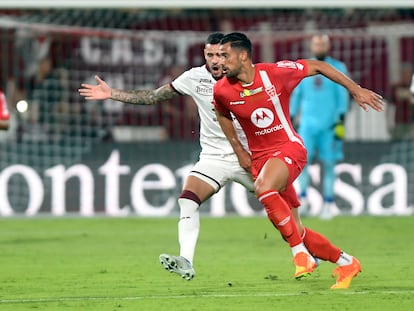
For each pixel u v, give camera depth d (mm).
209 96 30984
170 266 28625
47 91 65500
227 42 27844
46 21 67875
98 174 59938
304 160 29078
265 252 42000
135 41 67750
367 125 64625
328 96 54125
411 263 37594
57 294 29547
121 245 45219
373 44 68188
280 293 29234
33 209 59688
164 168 60094
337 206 59938
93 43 67188
